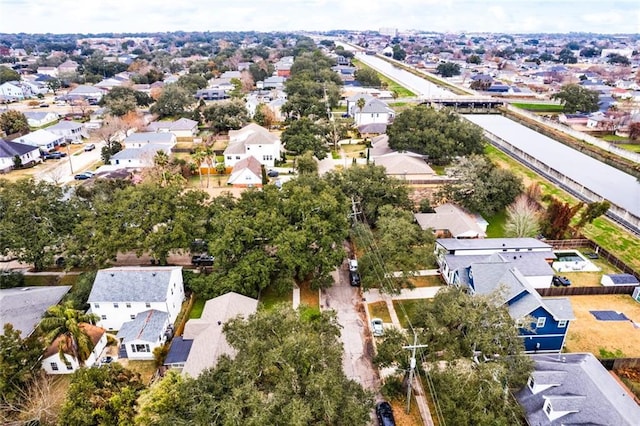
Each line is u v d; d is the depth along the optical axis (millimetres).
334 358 30422
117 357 40625
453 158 82625
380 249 48688
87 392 27688
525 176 84438
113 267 50531
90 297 42844
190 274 49469
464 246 53406
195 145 102188
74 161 92125
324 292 50094
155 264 54344
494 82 186500
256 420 24688
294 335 29125
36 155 91938
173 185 56219
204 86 161250
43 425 31422
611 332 43719
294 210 51406
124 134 108312
